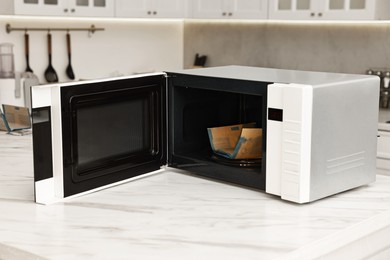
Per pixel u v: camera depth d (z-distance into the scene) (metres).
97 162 1.48
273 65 4.22
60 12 3.43
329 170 1.41
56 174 1.39
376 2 3.27
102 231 1.20
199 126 1.74
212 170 1.59
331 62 3.91
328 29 3.89
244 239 1.16
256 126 1.74
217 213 1.33
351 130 1.45
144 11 3.85
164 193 1.49
